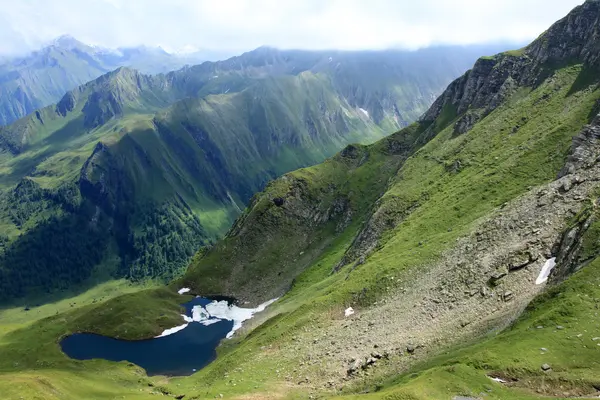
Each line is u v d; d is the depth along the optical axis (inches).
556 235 3058.6
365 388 2662.4
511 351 2102.6
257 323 6633.9
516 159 5344.5
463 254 3641.7
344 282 4630.9
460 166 6407.5
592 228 2684.5
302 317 4237.2
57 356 6338.6
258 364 3737.7
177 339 6875.0
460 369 2023.9
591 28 6747.1
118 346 6747.1
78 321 7480.3
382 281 4097.0
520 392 1855.3
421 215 5610.2
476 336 2625.5
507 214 3705.7
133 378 5418.3
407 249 4680.1
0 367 6097.4
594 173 3415.4
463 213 4911.4
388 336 3174.2
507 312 2689.5
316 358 3373.5
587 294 2287.2
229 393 3120.1
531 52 7696.9
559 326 2166.6
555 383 1856.5
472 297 3065.9
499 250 3326.8
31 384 3516.2
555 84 6466.5
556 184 3609.7
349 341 3403.1
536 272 2888.8
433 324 3034.0
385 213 6579.7
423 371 2354.8
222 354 6136.8
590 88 5743.1
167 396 3754.9
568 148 4822.8
